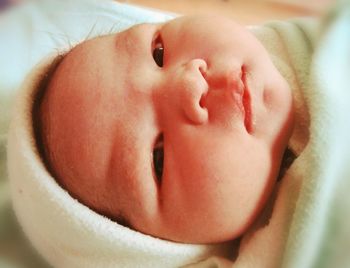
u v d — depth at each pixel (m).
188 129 0.20
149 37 0.22
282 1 0.35
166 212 0.20
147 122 0.20
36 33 0.30
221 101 0.20
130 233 0.21
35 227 0.22
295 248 0.19
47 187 0.21
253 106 0.20
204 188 0.20
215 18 0.22
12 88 0.28
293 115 0.21
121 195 0.20
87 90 0.20
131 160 0.20
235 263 0.21
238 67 0.21
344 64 0.20
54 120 0.21
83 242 0.21
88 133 0.20
